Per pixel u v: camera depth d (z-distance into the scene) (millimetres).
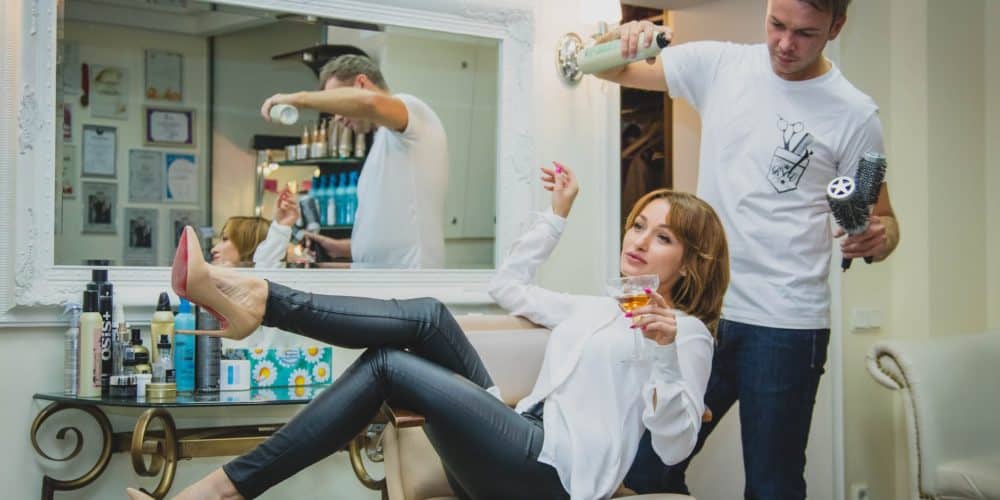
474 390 2131
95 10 2756
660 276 2424
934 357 3379
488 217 3268
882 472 3949
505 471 2123
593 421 2211
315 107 3037
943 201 4078
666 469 2676
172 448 2525
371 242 3096
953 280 4102
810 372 2697
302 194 3014
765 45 2828
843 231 2609
